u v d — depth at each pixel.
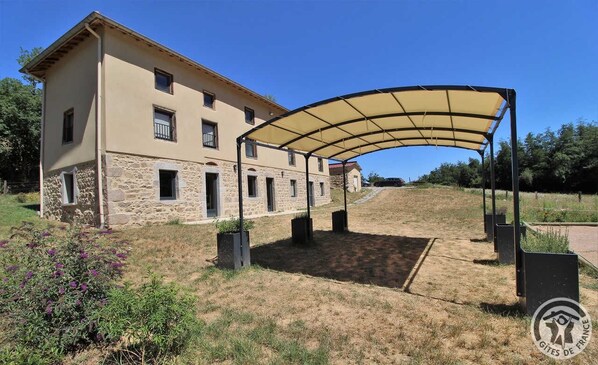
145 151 10.27
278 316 3.46
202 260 6.14
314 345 2.80
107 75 9.35
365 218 13.41
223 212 13.38
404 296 4.03
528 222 11.05
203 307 3.76
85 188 9.78
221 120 13.64
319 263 5.88
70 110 10.59
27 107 22.23
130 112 9.91
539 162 35.34
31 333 2.56
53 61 11.30
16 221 9.56
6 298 2.66
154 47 10.56
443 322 3.17
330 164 31.83
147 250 6.71
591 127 35.06
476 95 4.19
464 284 4.48
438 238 8.29
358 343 2.81
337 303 3.81
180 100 11.67
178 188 11.38
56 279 2.69
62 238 3.06
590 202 14.14
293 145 7.44
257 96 15.51
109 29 9.48
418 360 2.49
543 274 3.18
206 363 2.56
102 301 2.76
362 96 4.41
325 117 5.59
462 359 2.49
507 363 2.42
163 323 2.39
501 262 5.56
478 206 15.38
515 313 3.35
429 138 7.46
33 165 23.70
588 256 6.02
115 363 2.60
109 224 9.05
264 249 7.18
